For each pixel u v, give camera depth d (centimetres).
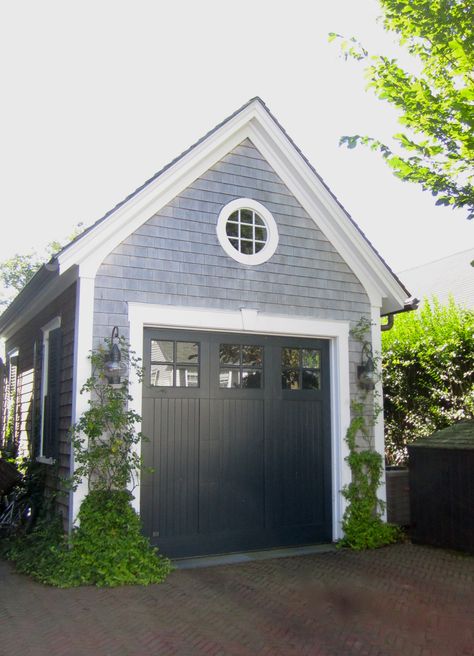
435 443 878
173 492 790
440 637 521
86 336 745
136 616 564
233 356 861
